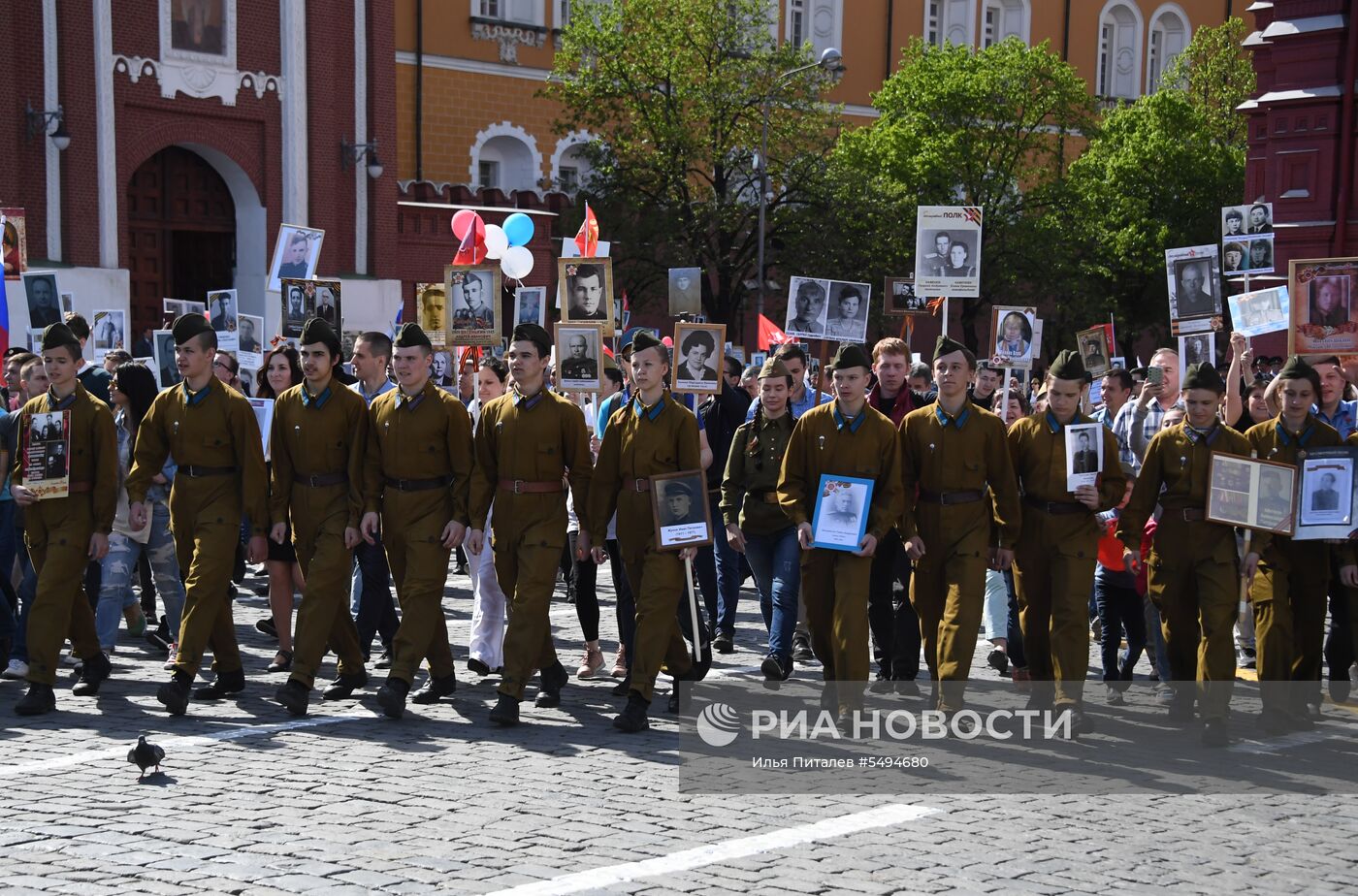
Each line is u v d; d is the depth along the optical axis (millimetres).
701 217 42812
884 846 6965
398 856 6676
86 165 33125
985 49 48375
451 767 8289
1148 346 57531
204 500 9797
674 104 43125
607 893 6223
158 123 34500
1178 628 9797
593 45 44031
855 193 43125
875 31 58188
